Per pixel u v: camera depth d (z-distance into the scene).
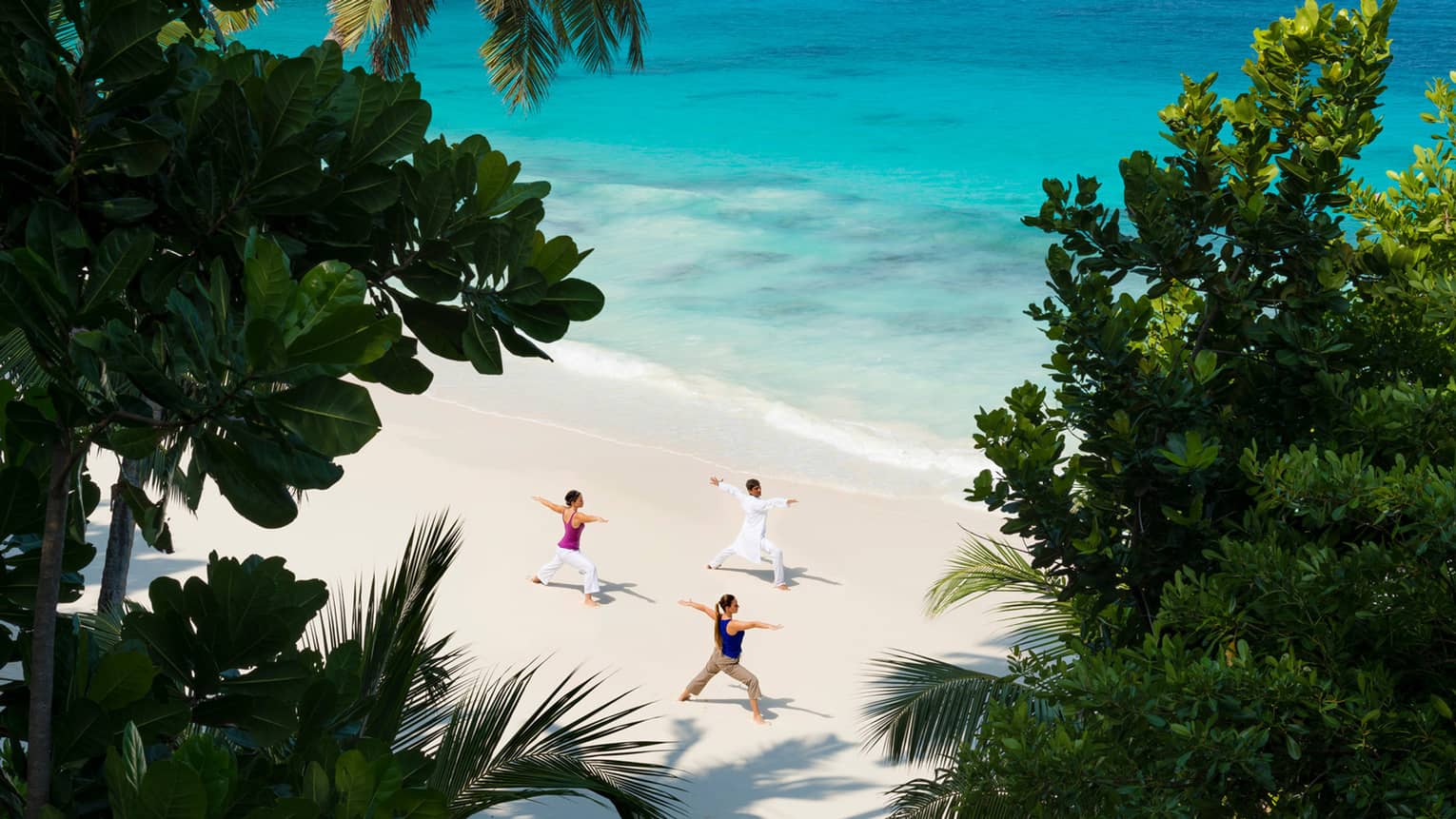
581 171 46.97
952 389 24.48
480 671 14.08
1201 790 5.18
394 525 18.45
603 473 20.58
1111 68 63.22
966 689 10.41
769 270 33.56
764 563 17.53
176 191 2.78
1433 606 5.18
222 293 2.13
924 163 46.66
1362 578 5.27
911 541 18.17
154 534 2.54
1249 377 7.27
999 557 11.64
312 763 2.30
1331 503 5.42
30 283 2.20
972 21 78.94
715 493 19.86
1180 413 6.66
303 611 2.65
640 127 54.81
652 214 39.97
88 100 2.55
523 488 19.91
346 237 2.97
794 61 68.69
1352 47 7.08
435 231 2.89
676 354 26.86
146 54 2.52
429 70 68.69
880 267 33.66
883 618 15.91
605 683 14.37
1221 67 61.84
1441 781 4.86
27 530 2.45
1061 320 7.05
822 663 14.87
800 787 12.43
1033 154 47.44
